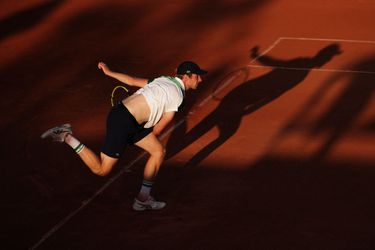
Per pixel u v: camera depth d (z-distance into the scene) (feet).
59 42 178.81
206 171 97.71
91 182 96.02
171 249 77.77
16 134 115.14
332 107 121.90
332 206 86.28
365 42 165.89
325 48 161.89
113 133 82.84
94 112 124.77
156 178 96.02
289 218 83.66
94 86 140.46
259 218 83.97
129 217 85.92
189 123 116.57
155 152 85.56
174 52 165.37
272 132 111.24
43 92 137.59
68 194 92.68
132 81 89.15
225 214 85.30
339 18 192.75
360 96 127.13
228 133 111.55
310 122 115.14
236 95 130.21
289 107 122.62
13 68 155.84
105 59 161.38
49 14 212.64
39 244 80.12
